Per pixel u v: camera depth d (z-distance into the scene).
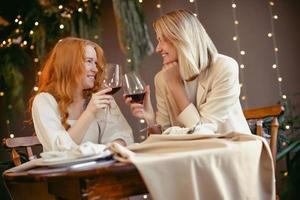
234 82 1.98
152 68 3.58
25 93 3.79
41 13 3.66
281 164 3.27
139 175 1.22
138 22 3.59
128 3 3.59
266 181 1.45
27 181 1.22
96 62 2.07
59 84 1.99
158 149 1.40
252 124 2.70
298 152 2.99
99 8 3.66
